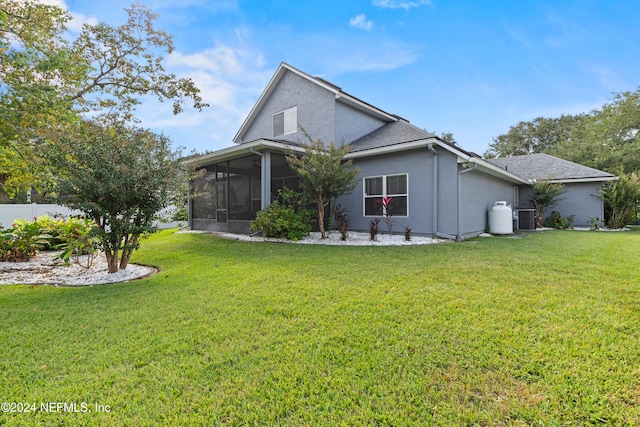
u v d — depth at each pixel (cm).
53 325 317
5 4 751
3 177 1344
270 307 351
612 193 1349
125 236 598
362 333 281
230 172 1194
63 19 884
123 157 538
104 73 1149
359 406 189
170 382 215
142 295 418
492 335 271
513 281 438
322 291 406
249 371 226
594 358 232
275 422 178
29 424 177
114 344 272
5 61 717
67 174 526
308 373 222
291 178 1231
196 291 427
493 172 1130
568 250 707
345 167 928
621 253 661
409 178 985
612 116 2211
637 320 297
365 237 964
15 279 554
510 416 178
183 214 1332
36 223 797
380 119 1405
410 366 228
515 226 1312
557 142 3108
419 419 178
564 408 183
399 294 386
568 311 322
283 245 827
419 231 967
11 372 229
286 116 1385
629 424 171
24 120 696
